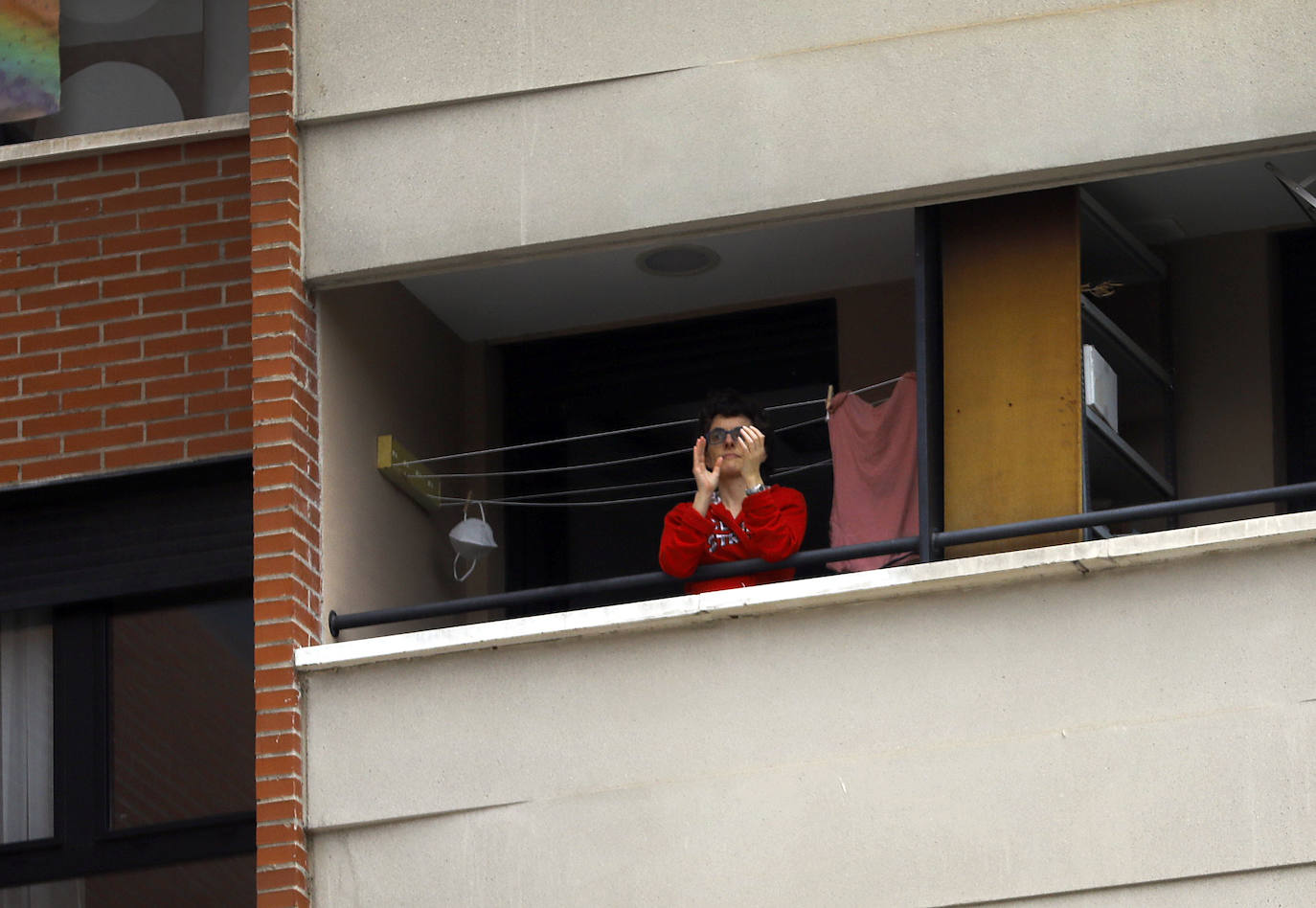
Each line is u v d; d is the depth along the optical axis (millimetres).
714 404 38750
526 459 47000
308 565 39125
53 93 45875
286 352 39531
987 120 38031
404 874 37000
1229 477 41906
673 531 37562
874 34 38875
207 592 43469
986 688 35719
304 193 40656
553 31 40250
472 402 46500
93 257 44438
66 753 42969
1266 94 37031
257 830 37469
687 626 37125
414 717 37719
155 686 43219
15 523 43938
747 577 38406
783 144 38750
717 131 39125
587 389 47312
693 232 39188
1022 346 38344
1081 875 34438
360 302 42469
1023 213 38906
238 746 42531
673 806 36281
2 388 44062
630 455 46875
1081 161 37469
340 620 39344
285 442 39031
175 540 43156
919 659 36062
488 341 47000
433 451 44719
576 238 39312
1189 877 34062
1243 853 33938
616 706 37000
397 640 37969
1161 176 40219
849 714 36094
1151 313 42656
